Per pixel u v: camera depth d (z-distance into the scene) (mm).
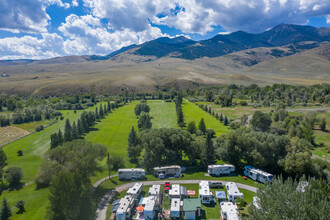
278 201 41438
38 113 182250
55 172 67375
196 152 90438
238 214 52656
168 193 68062
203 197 62094
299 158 75125
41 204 62125
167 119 178500
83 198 55500
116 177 79312
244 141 86312
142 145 93125
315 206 38688
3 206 55781
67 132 112875
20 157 102125
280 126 143125
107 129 151000
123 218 53750
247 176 79750
